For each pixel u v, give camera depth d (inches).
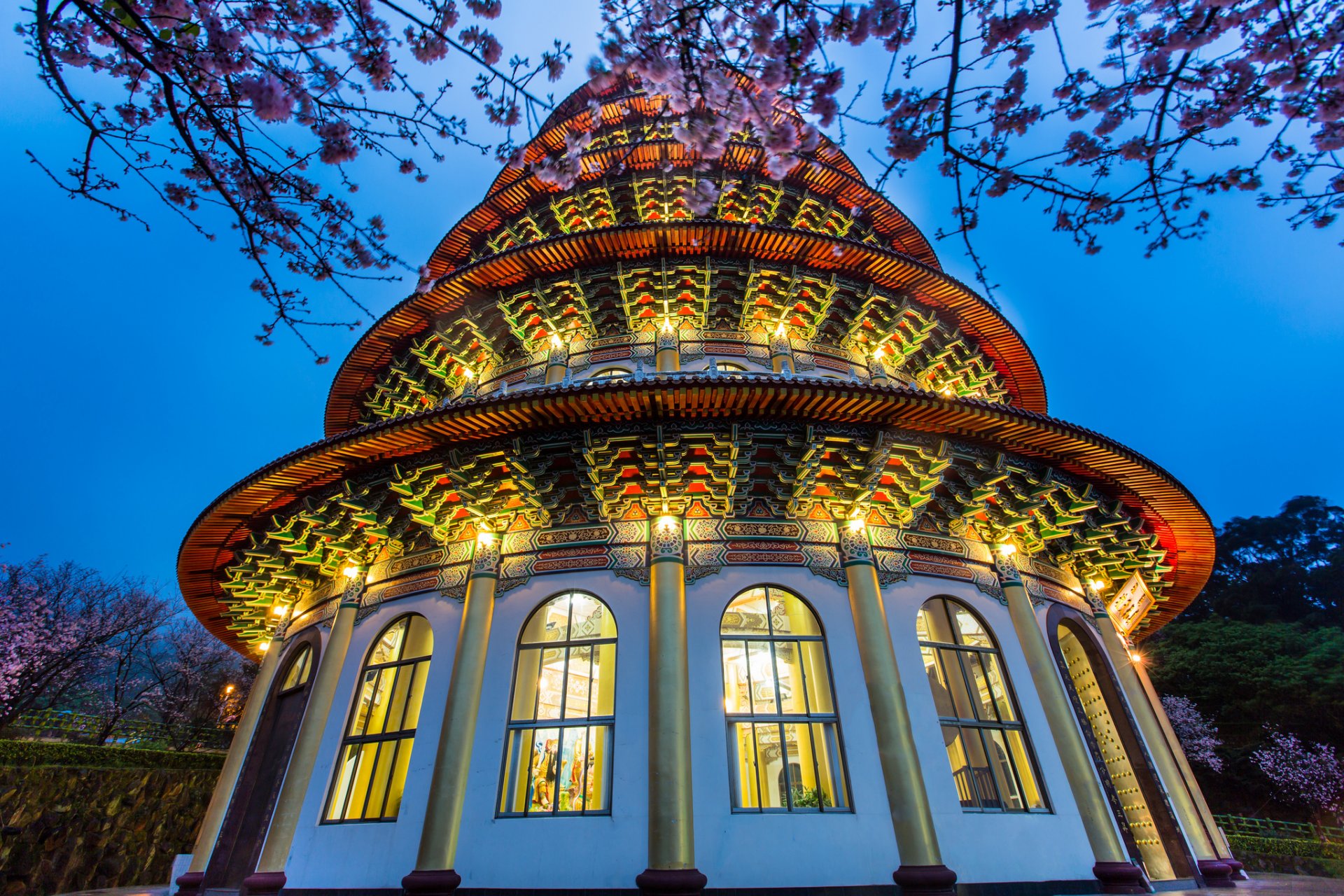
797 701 597.6
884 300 801.6
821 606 554.3
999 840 492.4
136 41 236.7
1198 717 1715.1
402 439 577.6
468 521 623.2
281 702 670.5
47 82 212.5
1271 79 261.1
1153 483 643.5
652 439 568.7
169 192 288.8
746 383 527.2
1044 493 617.0
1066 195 262.8
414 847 483.5
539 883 456.4
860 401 546.3
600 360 770.8
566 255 772.0
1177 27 262.4
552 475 598.9
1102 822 519.8
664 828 449.4
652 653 514.9
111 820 926.4
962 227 265.9
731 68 261.4
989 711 622.8
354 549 650.8
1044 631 628.1
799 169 948.6
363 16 242.2
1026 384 927.0
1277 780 1539.1
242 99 240.5
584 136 350.0
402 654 602.2
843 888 449.1
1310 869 1147.3
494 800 488.4
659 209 933.8
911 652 550.0
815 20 247.4
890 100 260.1
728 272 779.4
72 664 1603.1
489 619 561.0
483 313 825.5
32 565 1715.1
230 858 591.5
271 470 604.4
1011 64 271.1
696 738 492.4
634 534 583.2
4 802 815.7
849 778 487.2
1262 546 2576.3
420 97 252.1
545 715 638.5
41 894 821.9
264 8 236.2
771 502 600.7
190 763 1060.5
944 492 631.2
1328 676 1643.7
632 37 260.7
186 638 2003.0
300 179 265.9
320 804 538.0
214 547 715.4
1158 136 257.6
